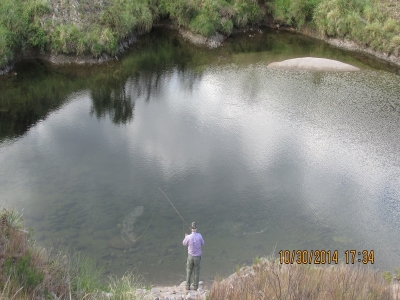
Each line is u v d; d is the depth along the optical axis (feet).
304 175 56.90
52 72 90.63
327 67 102.73
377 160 61.36
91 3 103.30
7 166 55.16
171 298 31.19
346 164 60.08
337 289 27.63
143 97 82.28
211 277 38.14
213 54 111.24
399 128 72.23
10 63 89.81
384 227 47.50
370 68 104.58
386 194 53.42
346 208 50.42
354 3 125.18
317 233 45.98
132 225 45.11
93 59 97.04
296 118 74.84
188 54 109.81
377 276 32.40
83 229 43.73
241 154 61.62
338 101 83.35
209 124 71.41
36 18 94.12
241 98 83.35
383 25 118.32
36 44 92.38
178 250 41.75
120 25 104.63
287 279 28.48
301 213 49.16
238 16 127.34
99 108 76.38
